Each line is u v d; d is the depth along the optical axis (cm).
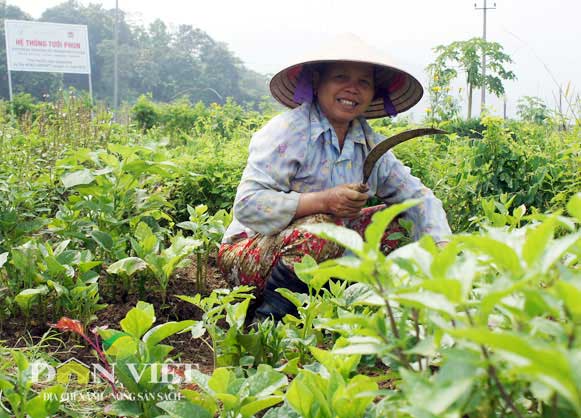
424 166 473
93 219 351
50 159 498
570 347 88
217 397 159
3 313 288
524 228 140
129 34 9200
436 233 316
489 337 77
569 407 95
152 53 8394
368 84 311
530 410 129
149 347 192
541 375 77
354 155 323
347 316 125
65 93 667
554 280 105
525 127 650
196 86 8625
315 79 319
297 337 228
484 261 120
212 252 411
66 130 585
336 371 144
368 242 103
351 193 284
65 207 347
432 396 88
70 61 2670
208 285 358
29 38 2650
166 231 371
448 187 440
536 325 93
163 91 8381
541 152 541
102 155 354
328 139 314
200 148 745
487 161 504
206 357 263
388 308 112
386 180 331
